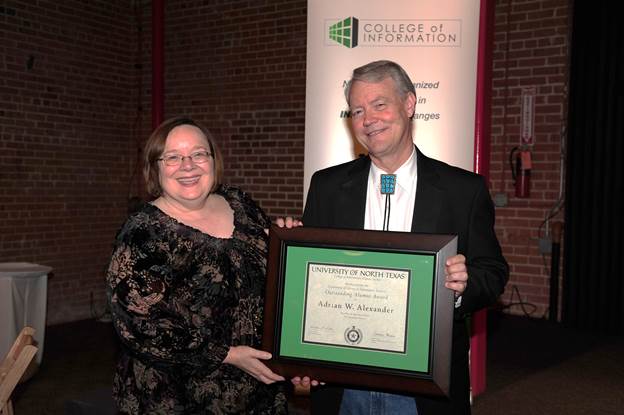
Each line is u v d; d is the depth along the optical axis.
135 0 7.12
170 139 1.76
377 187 1.85
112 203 6.97
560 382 4.43
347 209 1.85
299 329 1.68
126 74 7.08
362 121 1.72
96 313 6.73
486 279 1.69
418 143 3.46
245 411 1.80
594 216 5.64
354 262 1.65
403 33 3.43
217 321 1.74
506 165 5.98
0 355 4.33
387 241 1.62
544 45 5.72
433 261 1.58
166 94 7.30
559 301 5.89
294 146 6.49
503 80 5.92
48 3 6.17
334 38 3.50
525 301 6.00
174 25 7.19
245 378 1.81
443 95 3.42
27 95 6.01
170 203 1.82
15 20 5.87
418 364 1.58
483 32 3.64
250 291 1.83
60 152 6.36
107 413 3.28
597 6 5.48
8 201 5.88
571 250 5.75
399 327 1.60
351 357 1.63
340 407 1.85
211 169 1.80
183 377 1.74
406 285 1.61
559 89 5.69
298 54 6.41
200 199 1.79
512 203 5.97
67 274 6.46
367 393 1.82
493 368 4.73
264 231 1.95
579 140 5.62
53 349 5.32
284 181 6.58
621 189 5.54
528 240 5.92
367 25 3.46
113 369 4.76
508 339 5.43
